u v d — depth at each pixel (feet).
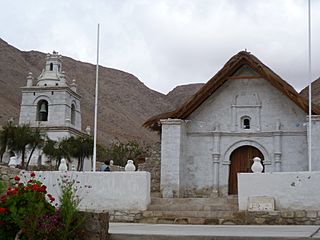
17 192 31.27
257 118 77.61
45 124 177.68
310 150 67.51
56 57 194.70
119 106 540.93
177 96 643.04
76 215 31.78
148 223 53.36
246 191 54.90
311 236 33.86
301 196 53.26
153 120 79.92
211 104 79.71
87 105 481.87
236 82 79.41
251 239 33.50
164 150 75.82
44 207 31.09
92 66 617.62
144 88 631.56
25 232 29.58
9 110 361.10
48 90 181.98
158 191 83.41
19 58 538.06
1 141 135.13
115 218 55.67
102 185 57.36
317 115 70.69
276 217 52.06
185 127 79.00
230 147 77.97
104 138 384.06
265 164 76.02
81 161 152.05
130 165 59.57
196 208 56.18
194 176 78.07
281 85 73.72
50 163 151.53
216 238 33.94
